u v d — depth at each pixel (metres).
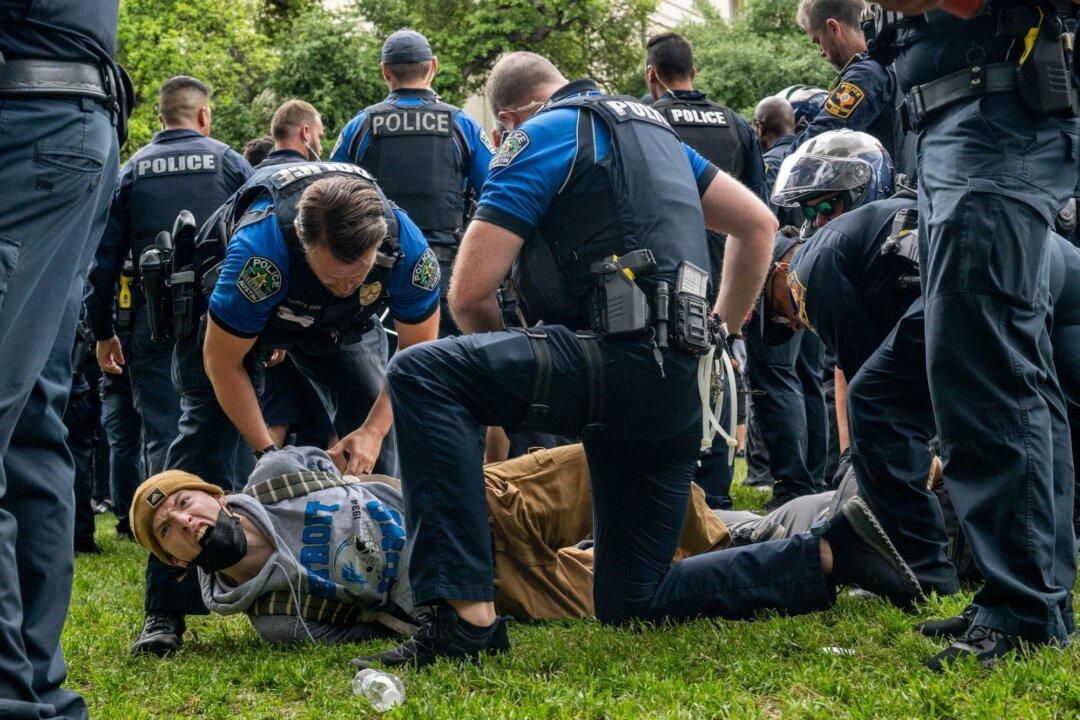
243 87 22.70
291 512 3.36
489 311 2.93
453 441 2.79
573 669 2.80
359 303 3.29
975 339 2.62
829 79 24.50
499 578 3.54
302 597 3.33
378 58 21.75
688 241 2.91
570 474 3.62
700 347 2.84
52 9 2.16
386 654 2.90
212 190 4.77
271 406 4.84
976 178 2.63
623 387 2.83
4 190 2.08
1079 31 2.64
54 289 2.17
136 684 3.00
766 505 5.59
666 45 5.48
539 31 23.20
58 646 2.30
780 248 4.29
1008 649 2.60
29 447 2.27
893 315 3.54
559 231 2.90
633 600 3.18
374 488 3.51
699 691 2.55
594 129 2.91
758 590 3.12
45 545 2.27
